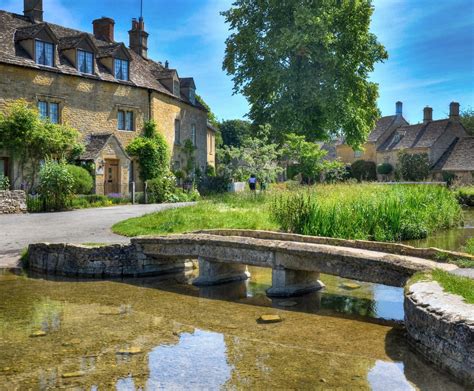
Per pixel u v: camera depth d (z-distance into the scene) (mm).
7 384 4605
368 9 31703
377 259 7328
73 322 6770
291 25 31828
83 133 26656
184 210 15258
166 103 32531
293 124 30734
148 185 26578
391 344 5801
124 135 28984
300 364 5152
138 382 4660
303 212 12328
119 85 28578
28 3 27922
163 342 5898
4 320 6867
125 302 8031
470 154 43406
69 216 17922
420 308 5355
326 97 29938
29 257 11039
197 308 7637
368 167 51438
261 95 33656
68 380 4703
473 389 4414
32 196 21250
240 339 6023
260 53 32688
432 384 4602
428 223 14906
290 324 6711
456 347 4668
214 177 34062
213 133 45812
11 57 23484
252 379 4746
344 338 6051
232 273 9945
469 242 11250
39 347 5684
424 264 6949
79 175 23391
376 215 13031
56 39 25469
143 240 10422
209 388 4527
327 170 28359
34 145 23547
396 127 55875
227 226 13148
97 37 32438
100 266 10281
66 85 25781
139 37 35656
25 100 23844
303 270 8648
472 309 4965
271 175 26234
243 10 33406
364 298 8289
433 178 46406
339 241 9758
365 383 4645
